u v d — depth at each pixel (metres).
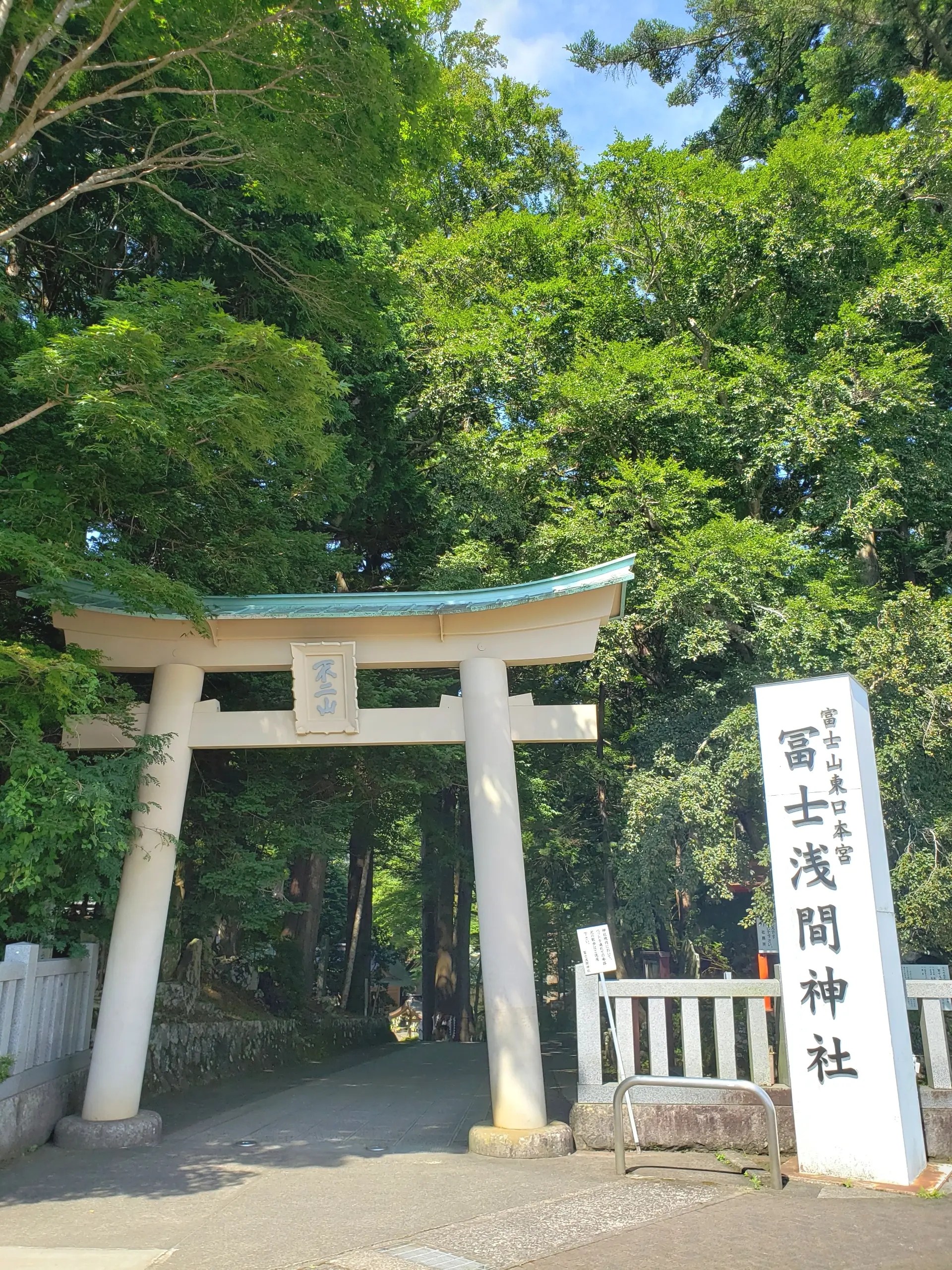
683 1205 5.62
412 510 17.06
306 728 8.97
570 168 21.19
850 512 13.39
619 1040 7.77
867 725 7.59
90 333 7.01
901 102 21.91
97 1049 8.04
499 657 9.26
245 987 16.17
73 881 8.31
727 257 15.63
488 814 8.67
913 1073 6.92
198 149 10.85
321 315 11.67
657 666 16.11
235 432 7.96
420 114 11.12
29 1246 4.91
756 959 17.97
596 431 15.12
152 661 9.33
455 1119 9.23
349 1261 4.59
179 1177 6.57
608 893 15.65
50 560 7.14
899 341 17.42
